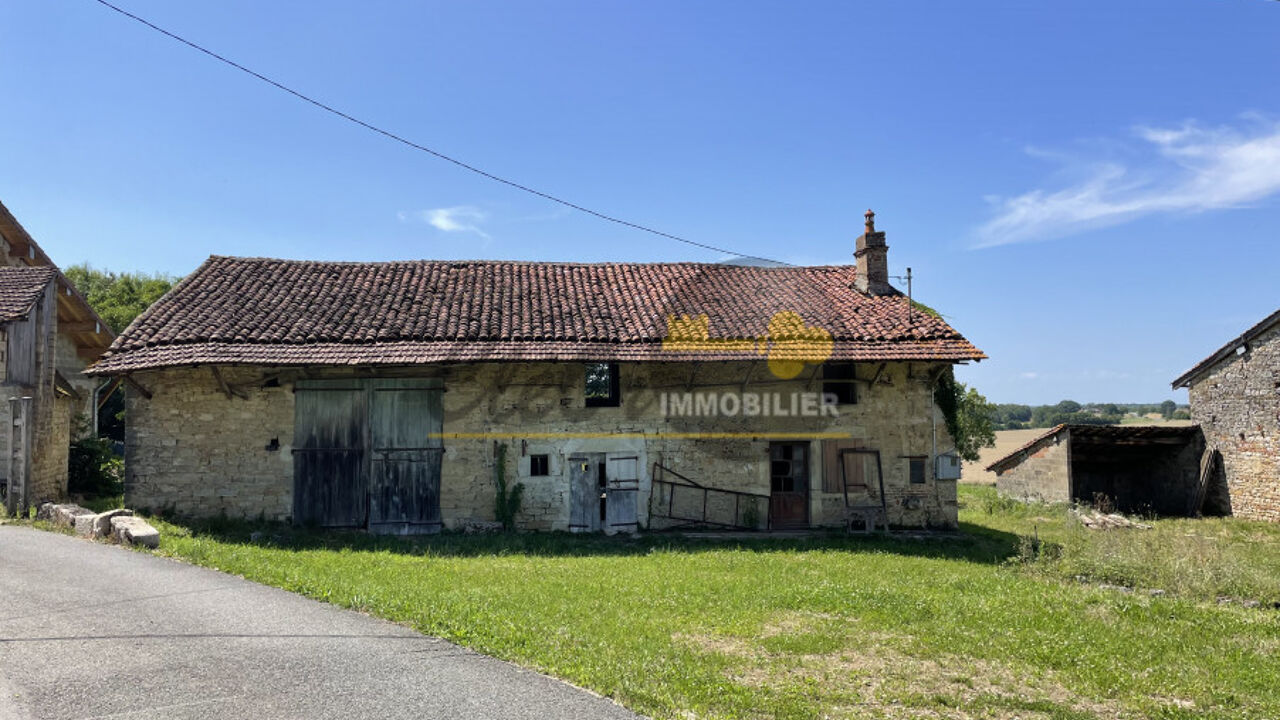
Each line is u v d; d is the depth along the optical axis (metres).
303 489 13.73
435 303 15.37
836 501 14.93
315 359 13.12
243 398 13.72
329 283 16.12
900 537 14.34
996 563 12.40
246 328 13.88
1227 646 7.55
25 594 7.61
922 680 6.36
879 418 15.10
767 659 6.73
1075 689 6.26
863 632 7.70
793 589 9.38
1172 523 19.59
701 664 6.43
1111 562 11.29
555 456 14.26
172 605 7.36
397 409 14.02
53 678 5.45
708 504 14.62
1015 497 24.38
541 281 16.88
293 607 7.46
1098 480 25.22
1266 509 19.92
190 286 15.35
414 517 13.87
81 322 20.53
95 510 15.18
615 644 6.80
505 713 5.19
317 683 5.57
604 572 10.41
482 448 14.11
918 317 15.77
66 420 17.80
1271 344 19.86
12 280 15.98
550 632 7.00
